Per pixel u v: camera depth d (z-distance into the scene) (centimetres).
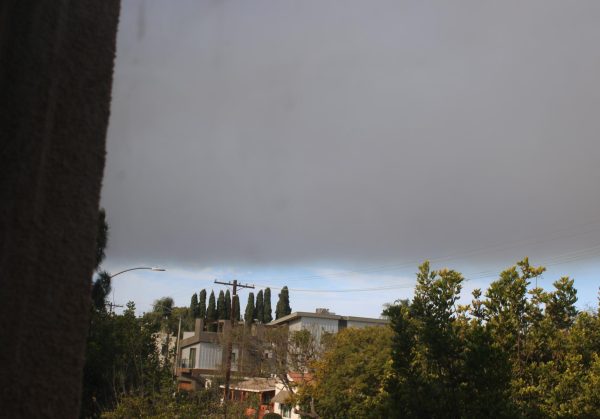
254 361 4025
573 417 897
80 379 225
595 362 968
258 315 9156
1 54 231
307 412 3080
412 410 834
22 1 239
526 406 900
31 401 209
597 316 1210
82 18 254
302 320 5766
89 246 237
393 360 908
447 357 868
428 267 940
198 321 6131
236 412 1858
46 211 226
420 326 915
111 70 261
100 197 246
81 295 230
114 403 1616
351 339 2661
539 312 1044
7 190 218
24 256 216
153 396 1553
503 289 1020
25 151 225
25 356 210
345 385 2405
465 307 1023
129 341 1806
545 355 1032
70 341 223
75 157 240
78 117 244
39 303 217
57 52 242
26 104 229
